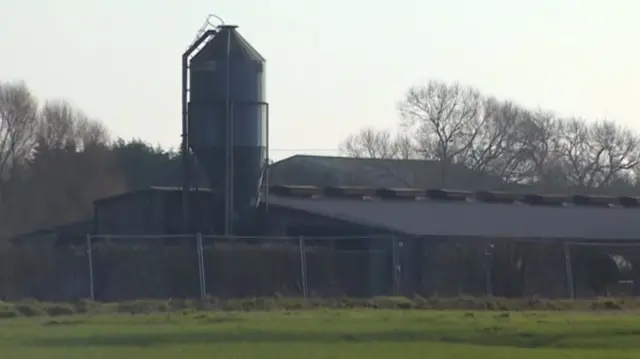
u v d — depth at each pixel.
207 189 199.00
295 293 168.88
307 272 171.50
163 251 166.12
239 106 197.00
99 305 138.12
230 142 195.88
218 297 157.25
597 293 190.50
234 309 135.62
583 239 197.25
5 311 126.56
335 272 173.38
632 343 94.12
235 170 196.75
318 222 194.50
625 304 147.50
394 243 172.88
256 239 178.62
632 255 198.00
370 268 176.38
